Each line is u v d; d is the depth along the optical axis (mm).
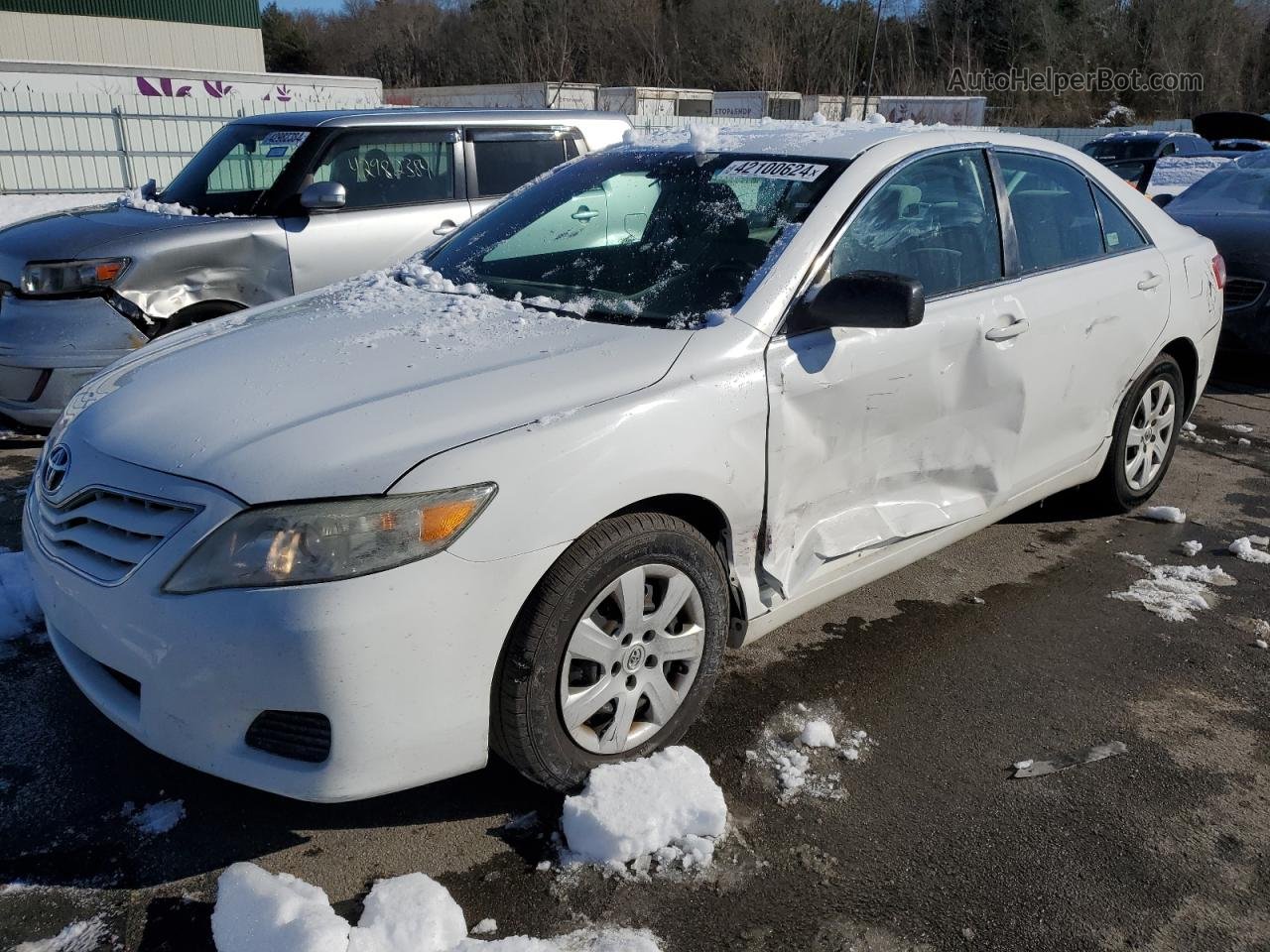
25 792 2619
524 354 2680
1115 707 3213
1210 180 8297
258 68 31469
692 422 2607
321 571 2145
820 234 3041
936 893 2391
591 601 2459
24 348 5055
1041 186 3910
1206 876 2490
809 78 42938
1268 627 3773
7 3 27312
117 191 16984
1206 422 6488
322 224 5816
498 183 6625
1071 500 4758
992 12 48938
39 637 3340
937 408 3311
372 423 2330
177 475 2285
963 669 3398
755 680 3283
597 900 2322
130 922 2229
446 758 2338
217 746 2230
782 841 2539
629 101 32000
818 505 3043
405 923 2141
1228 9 52094
